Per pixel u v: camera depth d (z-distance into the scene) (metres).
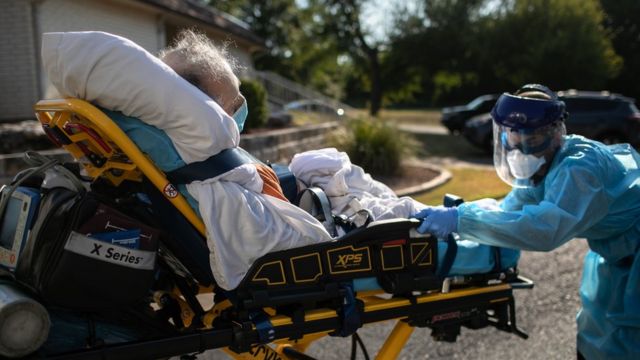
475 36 28.09
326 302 2.26
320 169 2.68
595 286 2.66
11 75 10.67
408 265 2.35
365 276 2.25
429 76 31.17
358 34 30.22
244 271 2.07
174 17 14.32
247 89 12.14
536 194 2.60
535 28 28.50
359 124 11.21
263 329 2.02
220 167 2.01
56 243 1.80
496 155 2.68
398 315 2.35
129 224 1.91
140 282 1.92
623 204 2.45
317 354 3.84
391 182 10.04
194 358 2.21
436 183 9.92
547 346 3.92
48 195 1.94
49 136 2.10
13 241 2.01
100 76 1.90
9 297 1.75
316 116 17.03
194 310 2.29
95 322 2.02
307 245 2.14
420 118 37.97
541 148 2.45
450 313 2.52
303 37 32.31
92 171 2.18
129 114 1.96
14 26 10.55
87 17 11.59
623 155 2.60
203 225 2.04
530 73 28.88
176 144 1.99
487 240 2.32
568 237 2.30
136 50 1.93
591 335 2.68
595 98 16.80
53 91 2.18
